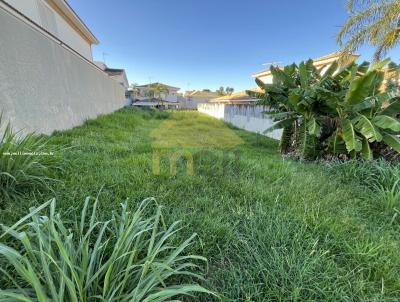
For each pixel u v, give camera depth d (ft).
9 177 6.77
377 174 11.13
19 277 3.99
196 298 4.44
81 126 20.18
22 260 3.37
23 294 3.21
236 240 6.09
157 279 3.75
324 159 16.99
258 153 18.92
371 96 15.29
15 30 11.92
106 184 8.23
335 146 16.16
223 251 5.78
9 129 8.36
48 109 15.20
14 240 4.93
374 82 15.46
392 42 18.38
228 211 7.64
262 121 32.55
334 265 5.38
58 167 8.64
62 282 3.10
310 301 4.35
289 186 9.84
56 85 16.81
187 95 154.20
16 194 6.77
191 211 7.32
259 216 7.17
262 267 5.03
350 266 5.53
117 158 11.57
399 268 5.48
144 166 10.47
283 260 5.25
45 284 3.46
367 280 5.09
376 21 18.43
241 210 7.50
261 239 6.05
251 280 4.83
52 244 4.06
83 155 11.12
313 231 6.62
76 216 5.78
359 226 7.11
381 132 14.65
